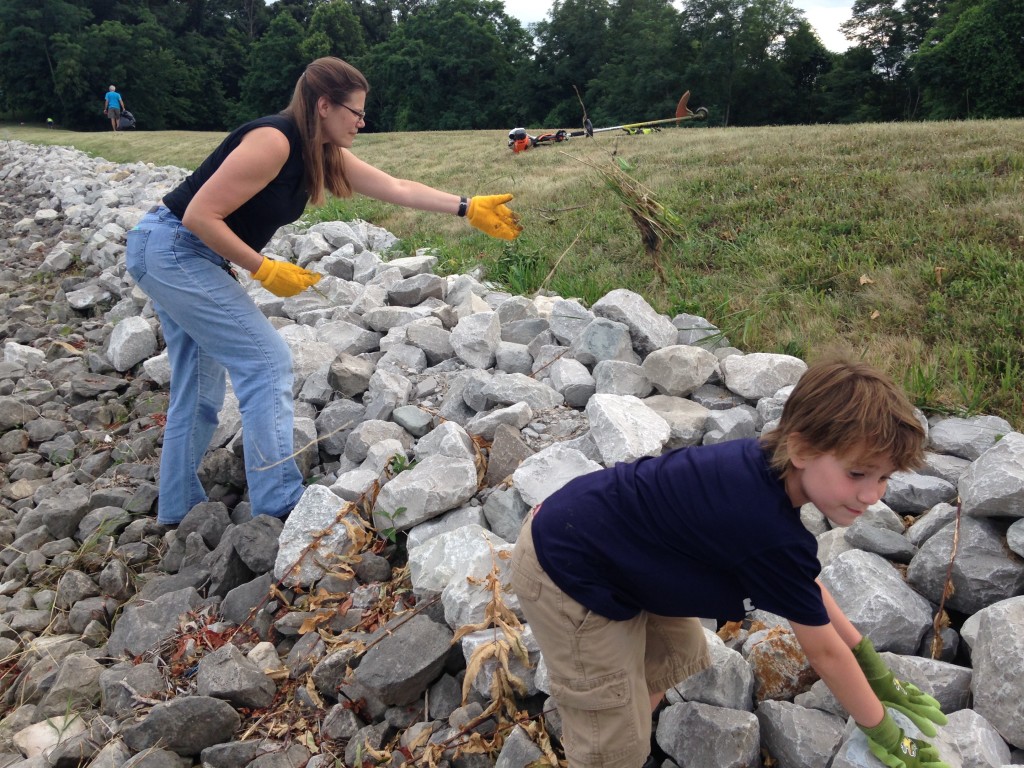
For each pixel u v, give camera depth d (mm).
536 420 4156
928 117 45812
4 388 6121
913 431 1646
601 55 54188
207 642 3162
